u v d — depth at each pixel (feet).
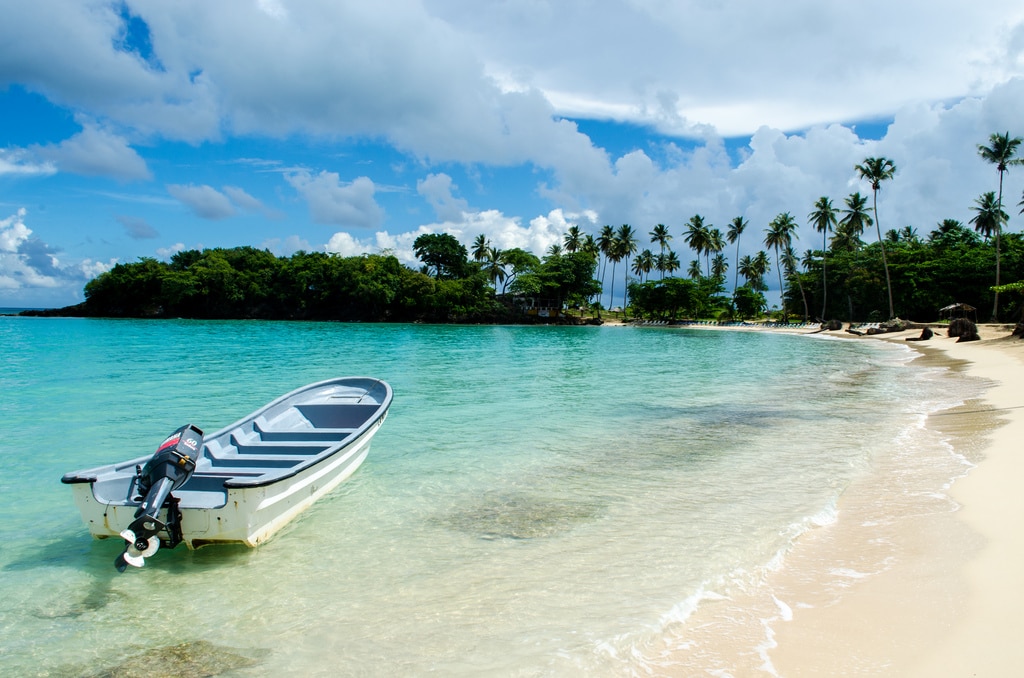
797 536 19.90
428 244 339.36
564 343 147.13
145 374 68.49
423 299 291.38
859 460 29.91
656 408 47.34
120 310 283.79
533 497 25.12
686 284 306.76
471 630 14.53
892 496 23.68
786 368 82.48
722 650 13.11
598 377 69.51
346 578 17.79
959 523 20.04
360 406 31.63
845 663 12.37
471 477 28.17
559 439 36.19
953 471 26.78
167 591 17.16
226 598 16.69
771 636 13.62
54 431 38.70
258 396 52.90
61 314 287.69
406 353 104.47
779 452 32.30
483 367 80.94
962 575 16.08
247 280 284.00
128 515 18.61
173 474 18.47
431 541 20.49
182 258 301.43
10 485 27.58
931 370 76.23
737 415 44.21
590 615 15.01
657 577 17.12
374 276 287.48
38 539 21.20
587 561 18.49
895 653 12.64
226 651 14.07
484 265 353.92
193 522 18.53
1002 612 13.96
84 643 14.60
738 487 25.96
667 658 12.89
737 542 19.54
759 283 386.32
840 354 112.37
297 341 132.67
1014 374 64.28
